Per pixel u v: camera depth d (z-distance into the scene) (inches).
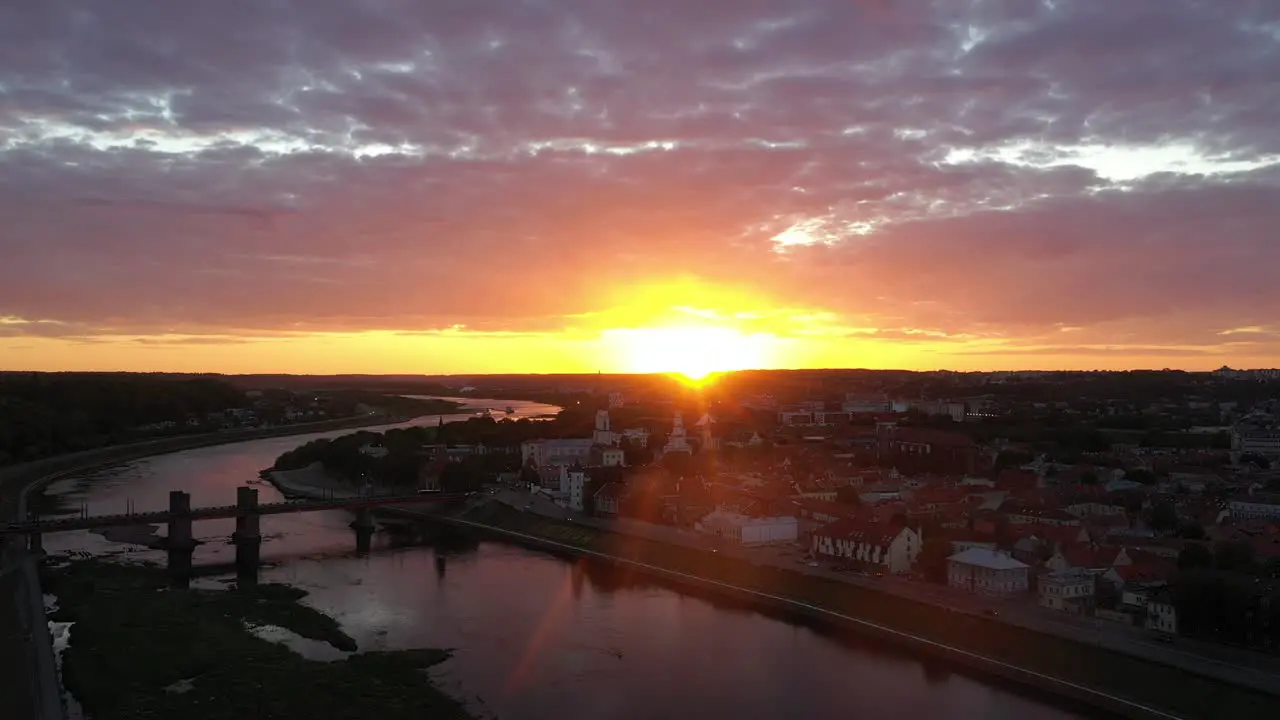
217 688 6486.2
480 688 6806.1
